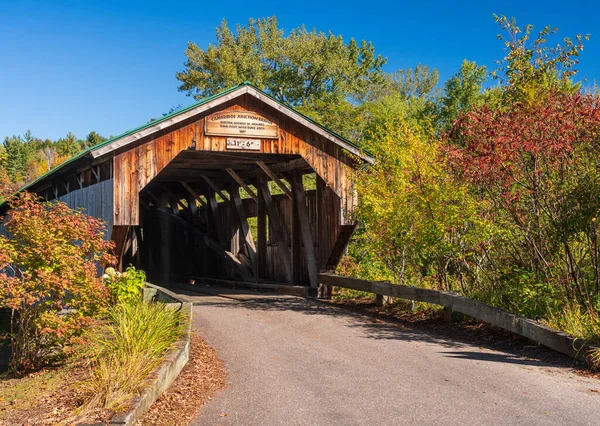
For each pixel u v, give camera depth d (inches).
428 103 1162.0
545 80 631.2
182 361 295.9
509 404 232.5
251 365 310.2
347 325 447.2
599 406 229.1
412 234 492.1
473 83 1091.3
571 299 371.6
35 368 360.5
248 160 722.8
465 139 444.5
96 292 375.2
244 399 244.8
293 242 729.6
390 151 543.8
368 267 652.7
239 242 867.4
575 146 374.9
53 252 353.4
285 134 626.2
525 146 369.7
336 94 1957.4
